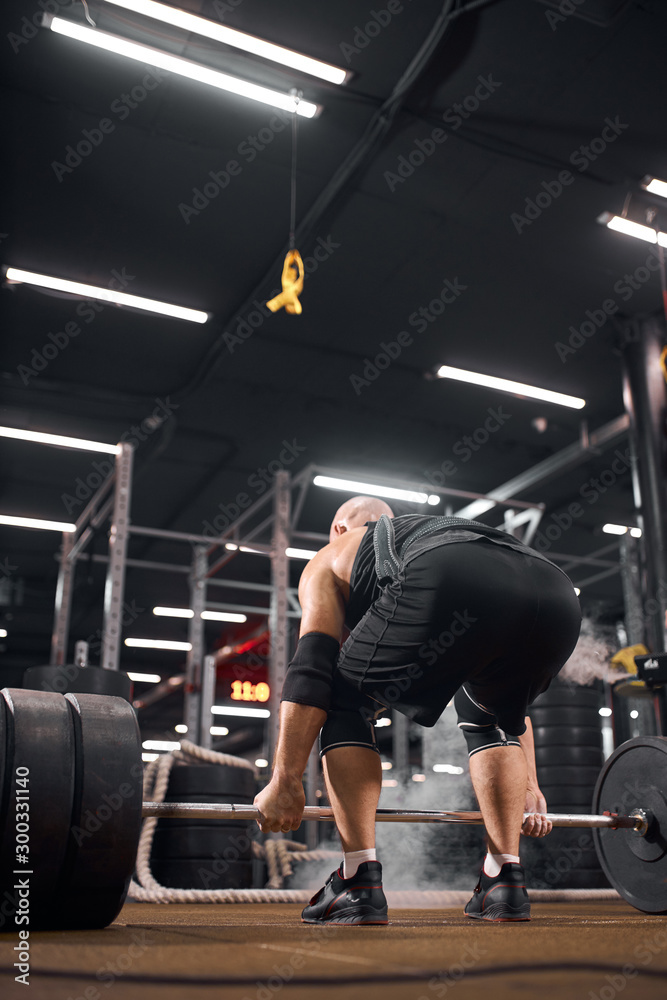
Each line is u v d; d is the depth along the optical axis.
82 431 8.42
